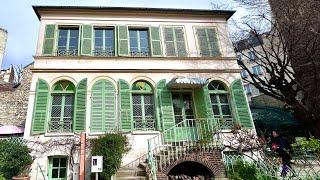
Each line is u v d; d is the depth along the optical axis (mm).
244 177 10523
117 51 14641
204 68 14906
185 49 15375
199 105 14016
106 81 13773
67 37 14820
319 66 17328
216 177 11289
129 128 12961
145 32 15727
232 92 14453
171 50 15227
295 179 10172
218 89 14766
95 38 15016
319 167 10086
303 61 18000
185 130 13383
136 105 13727
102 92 13523
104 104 13281
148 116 13586
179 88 14258
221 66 15195
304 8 16859
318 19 16609
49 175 11977
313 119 15422
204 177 11625
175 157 11383
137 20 15719
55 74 13602
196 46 15555
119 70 14070
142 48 15203
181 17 16234
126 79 13992
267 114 19219
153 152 11852
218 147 11867
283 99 16562
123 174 10953
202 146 11758
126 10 15523
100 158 9570
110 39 15133
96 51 14570
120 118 13086
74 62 14047
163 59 14844
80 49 14383
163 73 14430
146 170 10805
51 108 13102
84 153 10977
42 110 12789
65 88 13594
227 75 14938
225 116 14070
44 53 14023
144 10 15680
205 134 12586
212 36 16016
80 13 15289
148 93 13984
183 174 11750
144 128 13258
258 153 12031
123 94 13570
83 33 14805
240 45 18500
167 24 15922
